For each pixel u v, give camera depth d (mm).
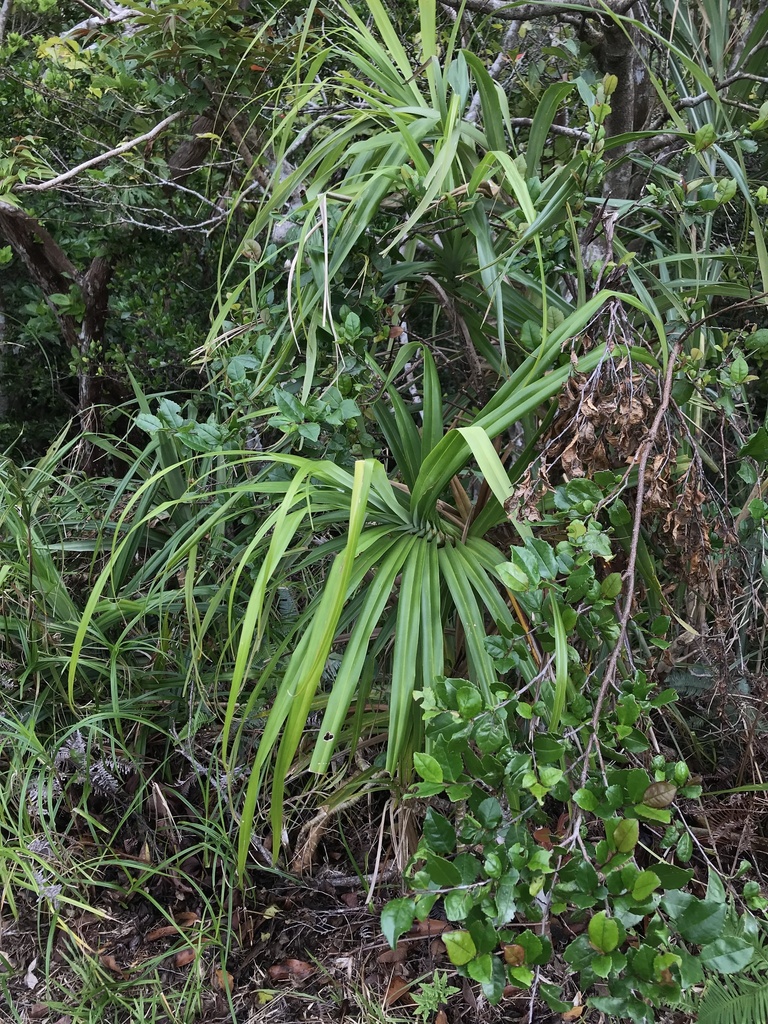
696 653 1479
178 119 2041
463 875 721
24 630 1546
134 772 1621
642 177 1686
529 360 1128
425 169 1157
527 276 1303
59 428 3104
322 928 1427
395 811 1419
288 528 943
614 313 1025
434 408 1286
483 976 651
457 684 845
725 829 1396
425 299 1582
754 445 1014
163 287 2611
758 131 1388
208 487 1796
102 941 1407
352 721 1495
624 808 775
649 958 658
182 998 1276
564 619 882
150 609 1573
